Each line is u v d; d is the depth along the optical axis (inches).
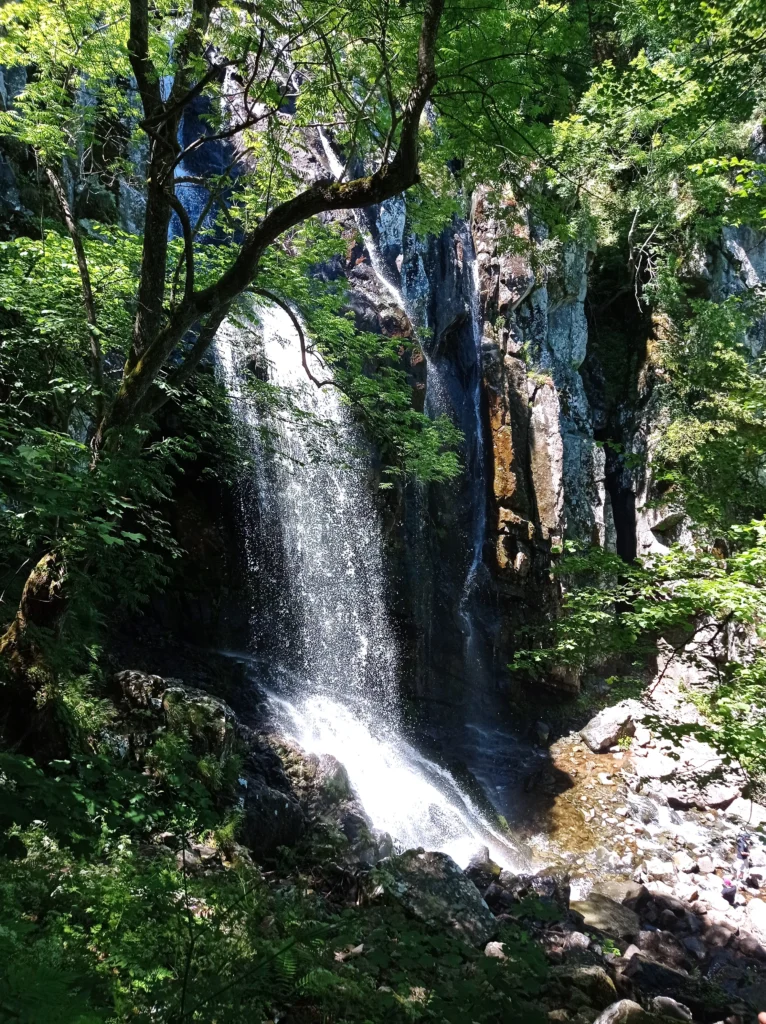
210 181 293.3
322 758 385.4
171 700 307.6
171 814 151.9
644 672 651.5
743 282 853.2
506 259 689.6
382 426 418.3
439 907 259.8
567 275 746.8
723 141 677.3
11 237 385.4
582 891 393.1
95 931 125.7
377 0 217.0
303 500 507.8
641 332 823.7
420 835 408.8
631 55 752.3
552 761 552.4
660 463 438.3
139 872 153.9
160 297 254.5
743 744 263.3
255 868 245.9
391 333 582.2
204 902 178.5
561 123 624.1
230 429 419.2
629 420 792.9
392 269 629.0
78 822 123.7
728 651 546.3
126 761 262.4
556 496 673.6
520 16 230.4
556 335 761.6
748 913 394.0
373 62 249.9
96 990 103.3
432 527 603.5
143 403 257.4
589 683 649.0
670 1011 249.4
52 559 227.0
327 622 521.0
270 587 494.0
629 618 313.3
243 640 484.1
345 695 516.1
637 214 777.6
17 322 308.7
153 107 237.9
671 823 489.1
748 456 431.8
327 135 608.1
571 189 652.7
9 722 226.4
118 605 433.1
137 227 489.7
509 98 240.2
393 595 556.1
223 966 130.3
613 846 453.1
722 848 465.7
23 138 280.7
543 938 300.5
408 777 468.1
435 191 308.2
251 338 481.1
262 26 234.1
